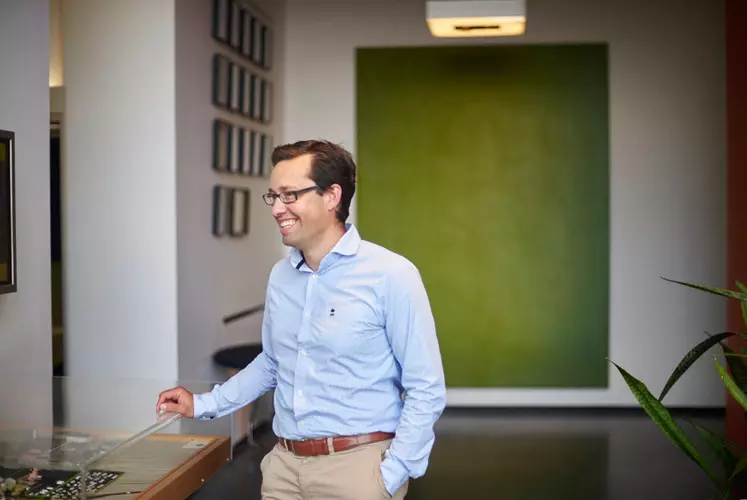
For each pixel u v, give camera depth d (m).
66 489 2.41
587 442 5.71
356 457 2.20
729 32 4.98
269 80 6.34
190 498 4.46
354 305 2.19
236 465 5.09
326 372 2.21
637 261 6.63
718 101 6.49
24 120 3.37
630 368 6.68
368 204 6.79
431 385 2.17
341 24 6.71
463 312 6.80
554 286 6.72
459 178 6.74
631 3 6.52
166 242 4.71
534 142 6.67
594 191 6.64
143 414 2.75
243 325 5.92
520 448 5.57
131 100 4.71
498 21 4.89
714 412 6.52
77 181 4.77
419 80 6.71
